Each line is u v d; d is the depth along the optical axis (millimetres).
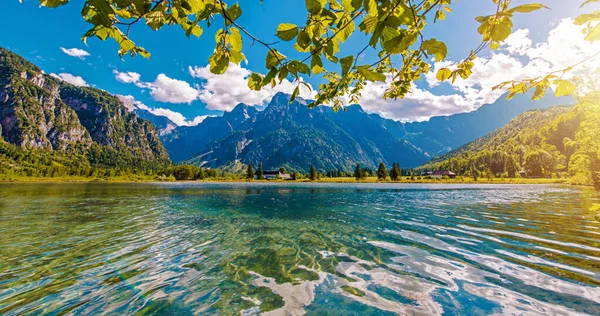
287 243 9562
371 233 11086
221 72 1806
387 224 13148
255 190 49312
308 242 9680
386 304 4918
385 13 1359
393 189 52094
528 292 5371
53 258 7973
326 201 26281
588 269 6613
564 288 5531
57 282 6164
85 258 7957
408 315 4539
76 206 21938
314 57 1714
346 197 31375
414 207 20562
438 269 6754
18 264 7465
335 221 14266
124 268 7047
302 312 4680
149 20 1499
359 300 5086
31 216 16406
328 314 4594
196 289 5703
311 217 15797
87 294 5531
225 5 1554
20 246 9367
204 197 31812
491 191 41875
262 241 9875
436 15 1910
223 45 1730
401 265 7062
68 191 42281
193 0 1472
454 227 12234
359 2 1435
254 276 6406
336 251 8477
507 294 5289
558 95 2195
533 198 26828
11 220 14844
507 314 4547
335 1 1585
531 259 7477
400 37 1397
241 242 9750
